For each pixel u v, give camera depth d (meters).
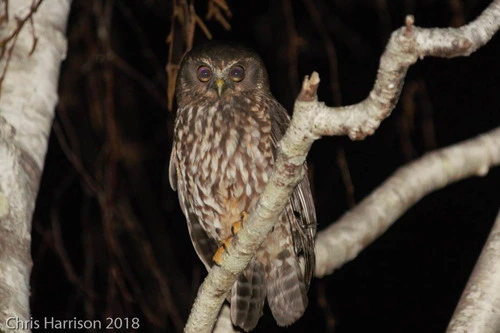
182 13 10.11
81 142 12.56
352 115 5.86
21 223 7.79
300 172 6.69
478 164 10.88
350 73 14.91
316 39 14.33
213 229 10.27
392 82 5.60
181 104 10.44
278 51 13.25
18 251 7.59
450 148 10.93
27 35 9.05
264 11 14.16
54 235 11.40
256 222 7.17
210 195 10.06
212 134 9.97
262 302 9.76
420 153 14.54
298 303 9.71
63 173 13.88
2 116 8.45
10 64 8.88
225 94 10.09
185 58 10.56
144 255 12.45
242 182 9.88
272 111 10.05
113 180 11.11
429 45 5.43
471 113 15.47
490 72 15.28
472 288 8.55
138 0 13.78
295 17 13.86
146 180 13.16
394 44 5.49
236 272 7.64
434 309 16.66
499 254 8.74
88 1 11.88
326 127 6.00
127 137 12.70
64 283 13.94
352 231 10.17
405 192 10.59
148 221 13.52
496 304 8.39
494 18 5.61
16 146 8.28
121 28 13.47
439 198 16.62
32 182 8.19
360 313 16.67
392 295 16.72
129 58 14.22
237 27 14.07
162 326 11.22
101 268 12.45
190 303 11.95
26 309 7.22
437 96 15.45
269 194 6.88
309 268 9.49
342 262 10.08
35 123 8.63
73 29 12.08
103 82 12.57
